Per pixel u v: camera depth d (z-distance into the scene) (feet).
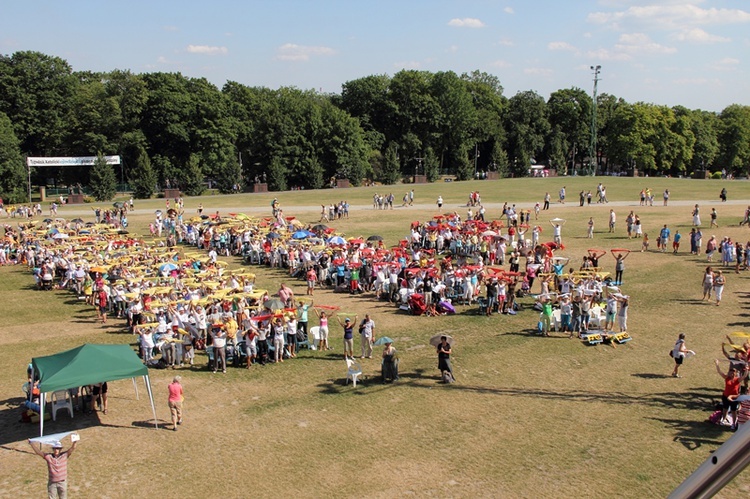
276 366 89.35
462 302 123.65
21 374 86.07
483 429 66.90
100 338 104.17
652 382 79.20
